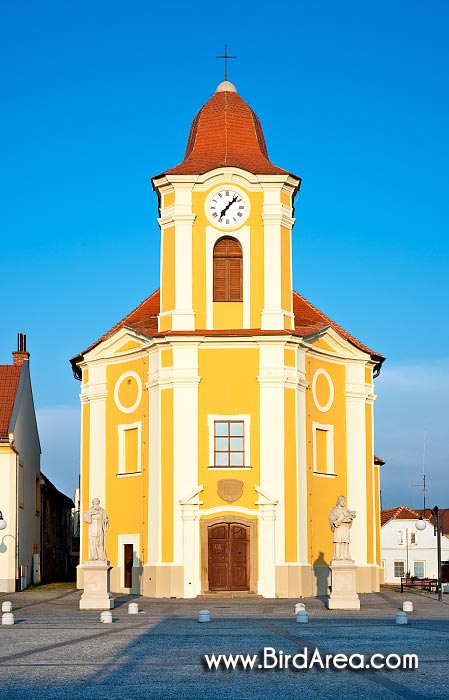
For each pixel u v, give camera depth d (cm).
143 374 5025
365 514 5256
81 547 5409
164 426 4788
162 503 4734
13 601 4428
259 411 4759
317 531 4962
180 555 4653
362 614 3678
